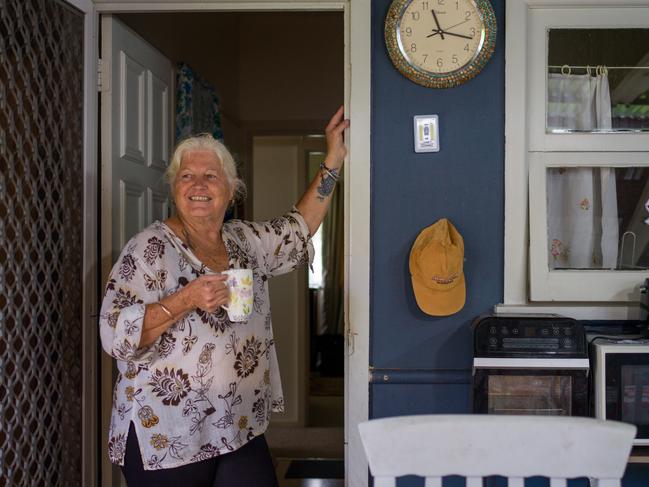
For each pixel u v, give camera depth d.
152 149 2.64
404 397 2.16
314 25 4.06
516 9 2.12
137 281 1.61
